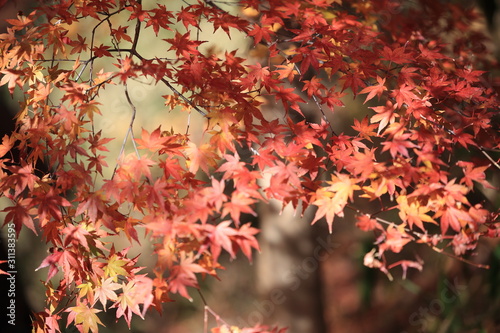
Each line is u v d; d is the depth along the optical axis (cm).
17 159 346
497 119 263
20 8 245
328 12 240
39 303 485
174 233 158
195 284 159
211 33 390
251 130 188
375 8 258
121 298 187
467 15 272
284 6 210
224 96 195
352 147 199
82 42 206
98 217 170
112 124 459
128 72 181
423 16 271
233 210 162
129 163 173
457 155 392
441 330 529
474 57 268
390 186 183
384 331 593
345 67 202
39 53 204
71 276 190
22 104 197
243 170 170
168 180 178
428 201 192
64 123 186
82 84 189
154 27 207
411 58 201
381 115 198
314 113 329
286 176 173
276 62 272
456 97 205
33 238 489
